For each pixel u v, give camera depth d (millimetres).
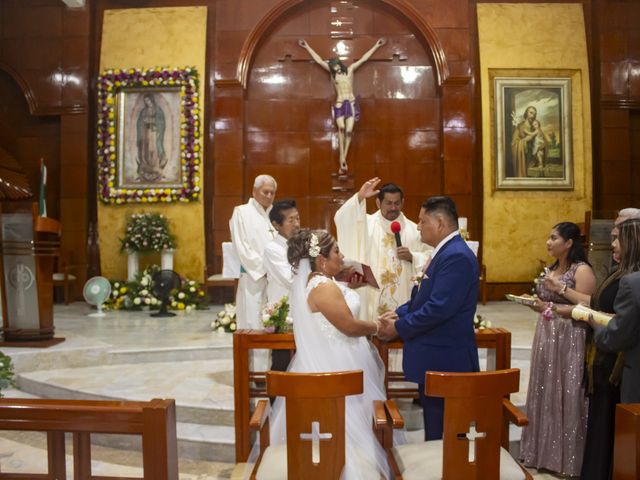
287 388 2311
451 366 3021
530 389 3863
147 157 10273
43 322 6238
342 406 2330
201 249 10188
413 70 10266
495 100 10125
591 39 10461
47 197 10648
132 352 6145
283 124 10258
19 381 5594
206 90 10430
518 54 10180
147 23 10344
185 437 4297
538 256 10141
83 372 5742
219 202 10078
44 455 4258
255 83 10305
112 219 10289
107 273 10305
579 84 10180
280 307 3936
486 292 10109
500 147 10117
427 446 2748
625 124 10203
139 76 10180
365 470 2537
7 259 6164
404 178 10227
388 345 3779
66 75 10383
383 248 4785
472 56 10414
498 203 10109
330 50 10234
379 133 10250
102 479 2232
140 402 2133
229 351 6359
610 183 10188
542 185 10133
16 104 10727
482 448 2330
